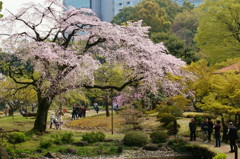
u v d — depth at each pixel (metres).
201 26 33.16
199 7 33.62
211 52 32.72
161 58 22.06
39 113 22.17
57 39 23.70
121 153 17.88
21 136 18.89
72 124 30.34
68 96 31.58
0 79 28.77
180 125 26.02
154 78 22.50
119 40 21.64
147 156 17.50
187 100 21.27
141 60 21.19
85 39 24.44
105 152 17.64
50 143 18.08
